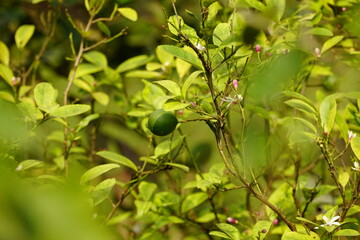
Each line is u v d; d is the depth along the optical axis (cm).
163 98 167
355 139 167
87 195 167
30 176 191
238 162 180
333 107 171
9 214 75
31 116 165
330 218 165
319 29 186
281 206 187
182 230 208
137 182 185
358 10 197
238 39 165
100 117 211
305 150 204
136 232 208
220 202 206
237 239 166
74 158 206
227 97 166
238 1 188
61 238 77
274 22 188
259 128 207
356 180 171
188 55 164
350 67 204
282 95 191
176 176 207
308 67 195
